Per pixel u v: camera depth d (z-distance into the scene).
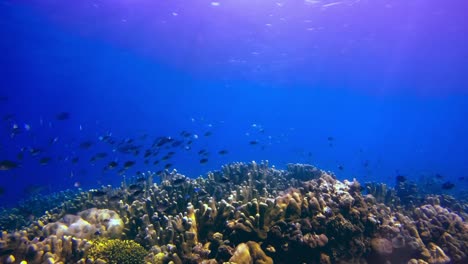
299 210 6.18
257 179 11.78
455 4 27.22
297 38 38.03
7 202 28.38
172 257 5.31
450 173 54.75
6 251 5.79
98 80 69.88
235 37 40.38
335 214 6.23
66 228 7.14
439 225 7.70
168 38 42.28
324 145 91.19
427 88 59.12
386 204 10.91
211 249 5.80
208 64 53.56
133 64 56.56
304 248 5.59
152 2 31.86
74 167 44.66
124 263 5.40
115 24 37.38
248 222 5.74
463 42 35.78
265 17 33.53
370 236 6.34
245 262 5.17
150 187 10.80
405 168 59.34
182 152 58.72
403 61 44.28
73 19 35.53
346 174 45.47
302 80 58.41
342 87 62.88
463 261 6.81
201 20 36.19
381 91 64.88
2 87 70.56
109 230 7.31
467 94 61.19
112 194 10.39
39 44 44.47
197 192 8.23
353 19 31.75
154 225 6.85
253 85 66.56
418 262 6.10
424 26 32.47
